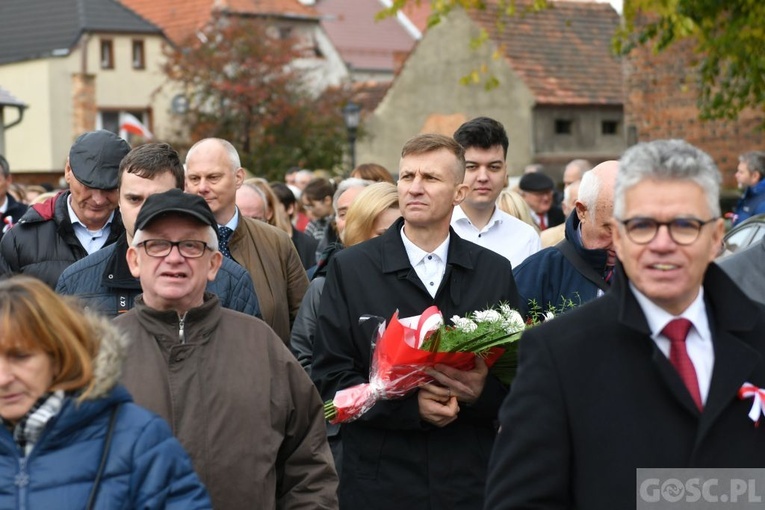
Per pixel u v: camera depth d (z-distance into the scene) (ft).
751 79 60.13
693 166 12.66
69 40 167.63
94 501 13.19
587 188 21.48
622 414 12.90
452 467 19.60
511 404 13.33
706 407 12.73
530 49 132.87
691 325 13.08
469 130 26.96
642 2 53.11
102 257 20.56
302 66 198.80
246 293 20.30
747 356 12.83
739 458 12.71
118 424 13.55
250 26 139.44
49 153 166.40
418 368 18.99
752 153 55.16
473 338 18.69
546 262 22.12
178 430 16.17
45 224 25.26
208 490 16.11
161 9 197.26
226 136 138.00
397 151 140.05
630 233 12.78
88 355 13.29
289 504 17.20
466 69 134.41
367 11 233.35
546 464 13.00
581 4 140.26
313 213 46.42
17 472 13.14
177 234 16.47
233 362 16.62
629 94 101.40
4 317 12.89
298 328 23.97
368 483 19.81
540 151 129.49
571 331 13.28
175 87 153.79
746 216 52.29
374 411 19.57
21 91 168.86
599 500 12.85
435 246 20.59
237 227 25.82
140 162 20.65
